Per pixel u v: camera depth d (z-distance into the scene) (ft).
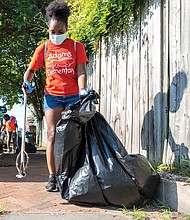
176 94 9.59
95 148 8.57
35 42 23.98
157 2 10.60
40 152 31.17
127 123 12.69
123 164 8.33
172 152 9.68
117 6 12.64
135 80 12.09
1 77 43.04
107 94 14.99
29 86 9.86
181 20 9.46
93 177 8.23
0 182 11.30
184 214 7.72
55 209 8.07
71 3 16.30
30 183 11.15
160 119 10.32
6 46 25.05
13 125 32.01
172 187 8.23
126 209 8.14
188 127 9.02
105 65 15.33
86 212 7.84
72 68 9.73
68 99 9.71
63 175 8.63
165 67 10.14
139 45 11.80
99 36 15.89
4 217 7.37
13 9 18.29
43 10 20.07
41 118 49.06
